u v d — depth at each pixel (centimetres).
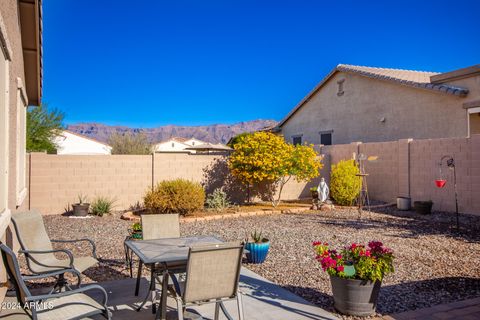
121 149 2908
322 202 1375
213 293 358
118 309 443
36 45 753
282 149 1348
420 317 432
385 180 1495
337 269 443
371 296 435
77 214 1173
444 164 1263
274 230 964
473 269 629
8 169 502
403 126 1775
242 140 1427
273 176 1322
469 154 1187
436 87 1555
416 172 1363
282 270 621
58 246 781
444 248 773
